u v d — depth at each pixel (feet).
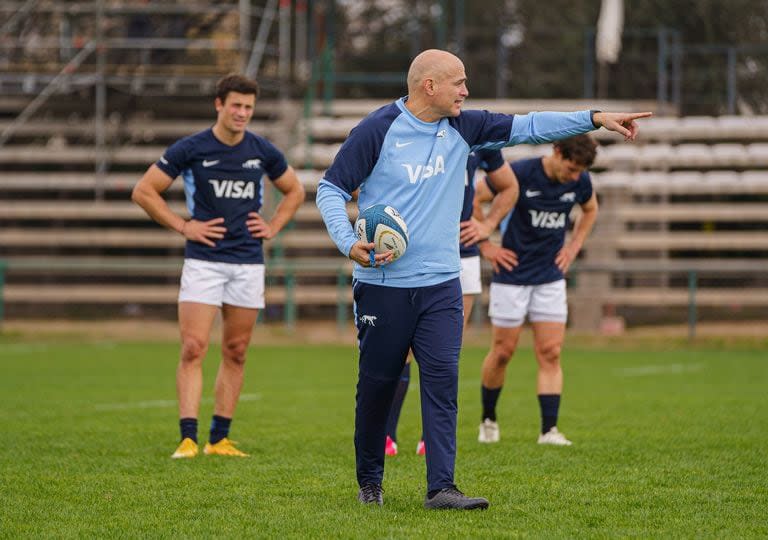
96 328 228.22
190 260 85.05
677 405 117.70
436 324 60.34
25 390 132.77
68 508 62.49
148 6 250.16
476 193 90.33
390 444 84.69
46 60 257.96
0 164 268.41
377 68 295.69
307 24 290.97
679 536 55.01
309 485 69.51
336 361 178.29
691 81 279.69
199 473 74.38
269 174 88.63
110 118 262.47
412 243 59.82
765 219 238.89
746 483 70.13
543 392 90.02
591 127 60.18
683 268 208.85
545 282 90.12
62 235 244.63
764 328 223.71
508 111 268.21
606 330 223.51
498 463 78.43
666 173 255.50
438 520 58.18
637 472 74.18
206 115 268.62
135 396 126.93
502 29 286.66
